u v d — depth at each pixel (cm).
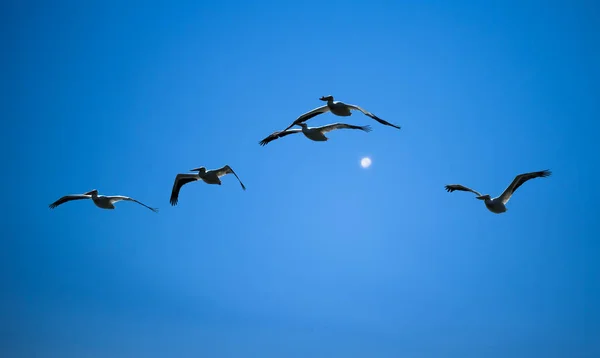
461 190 2497
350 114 2566
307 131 2622
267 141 2786
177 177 2722
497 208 2417
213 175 2680
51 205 2792
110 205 2786
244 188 2648
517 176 2366
